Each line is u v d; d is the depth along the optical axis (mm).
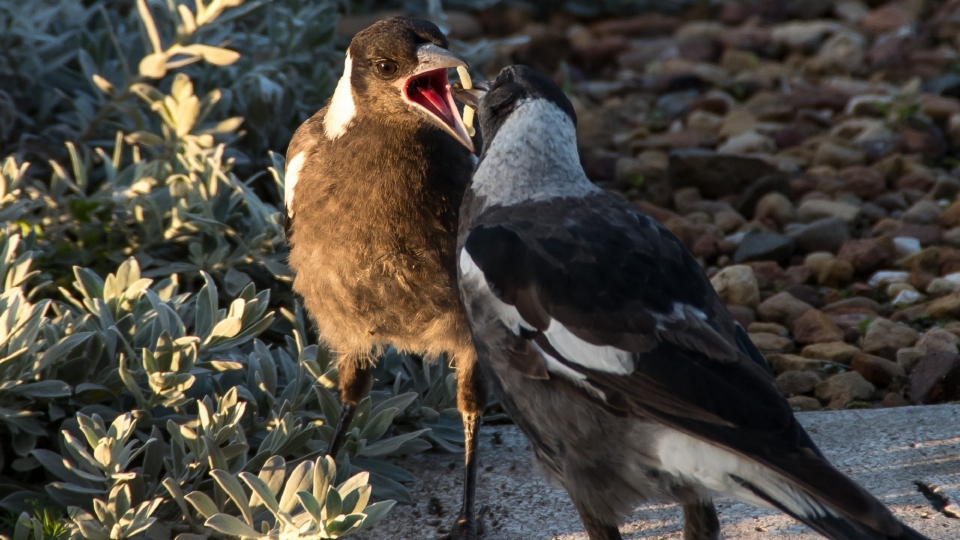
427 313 7578
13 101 12070
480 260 6633
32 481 7883
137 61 12375
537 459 6922
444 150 7426
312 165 7648
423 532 7551
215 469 6949
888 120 15461
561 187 6949
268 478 6816
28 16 11977
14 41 12055
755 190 13430
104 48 12219
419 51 7293
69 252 10133
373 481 7898
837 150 14625
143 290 8273
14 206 9555
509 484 8086
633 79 18203
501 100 7129
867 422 8562
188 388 7816
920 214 12875
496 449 8609
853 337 10555
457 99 7738
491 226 6758
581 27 20656
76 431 7574
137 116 11234
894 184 14031
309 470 6750
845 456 8055
